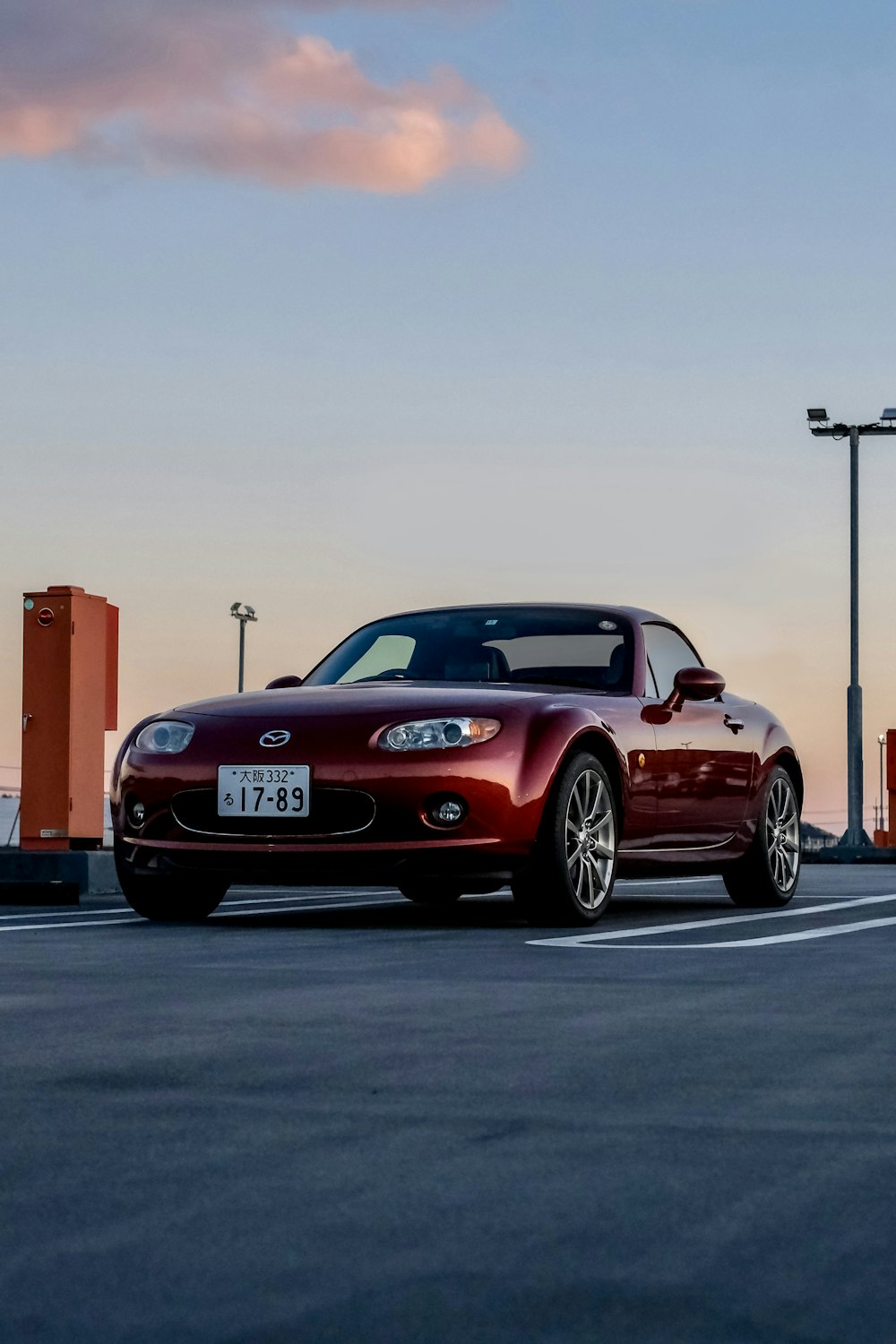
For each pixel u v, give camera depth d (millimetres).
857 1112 3137
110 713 10961
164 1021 4238
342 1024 4191
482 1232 2344
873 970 5379
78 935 6742
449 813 7023
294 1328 1955
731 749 8617
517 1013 4379
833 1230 2357
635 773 7809
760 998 4691
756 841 8859
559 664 8195
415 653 8359
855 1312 2020
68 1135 2938
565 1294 2078
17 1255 2234
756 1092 3320
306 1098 3264
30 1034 4035
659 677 8367
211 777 7207
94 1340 1916
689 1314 2006
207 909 7742
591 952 6008
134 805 7441
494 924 7477
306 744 7133
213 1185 2594
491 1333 1939
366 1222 2393
